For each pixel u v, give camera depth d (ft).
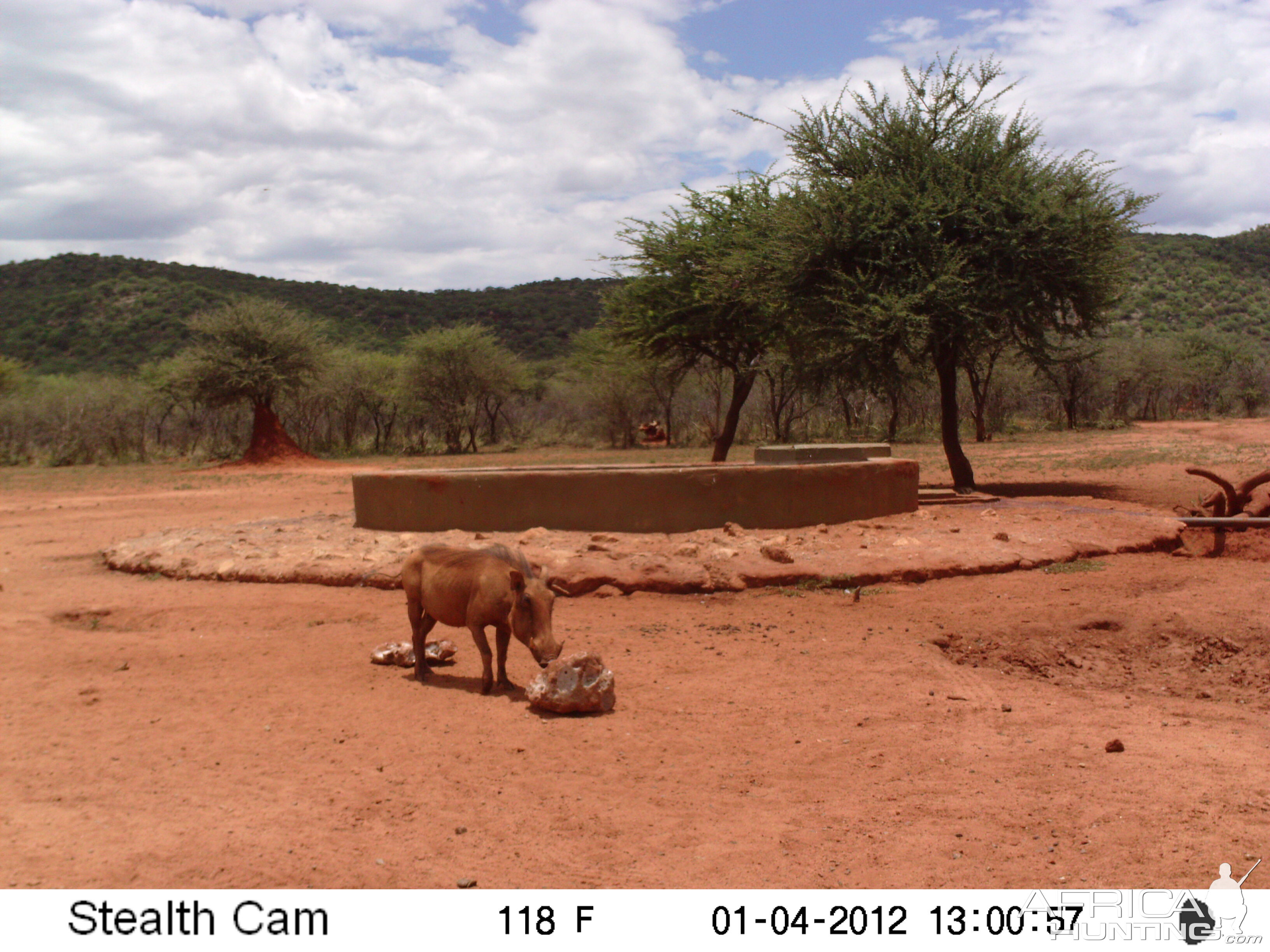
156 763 19.38
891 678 25.16
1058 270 62.08
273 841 15.29
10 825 15.79
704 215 80.33
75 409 148.87
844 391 82.53
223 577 40.88
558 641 28.96
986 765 18.84
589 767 19.17
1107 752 19.31
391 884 13.92
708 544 39.86
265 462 130.72
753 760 19.52
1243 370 187.11
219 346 134.10
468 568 24.76
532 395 200.03
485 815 16.71
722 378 147.02
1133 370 172.04
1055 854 14.67
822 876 14.25
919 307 60.85
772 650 28.30
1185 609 30.60
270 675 26.68
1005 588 35.45
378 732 21.53
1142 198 61.41
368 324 301.02
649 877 14.25
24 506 79.92
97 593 38.83
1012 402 168.25
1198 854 14.34
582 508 43.52
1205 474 47.26
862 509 46.44
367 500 47.52
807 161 67.97
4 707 23.54
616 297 86.94
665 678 25.76
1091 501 55.77
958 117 65.10
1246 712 22.65
